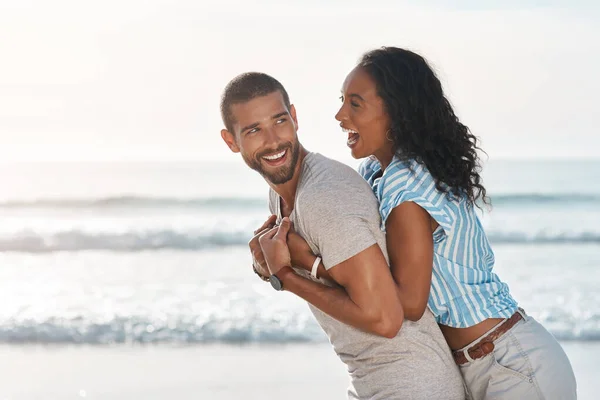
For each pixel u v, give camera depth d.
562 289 12.11
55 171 33.09
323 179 3.05
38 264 15.27
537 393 3.14
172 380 7.47
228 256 15.83
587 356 8.21
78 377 7.62
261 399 6.86
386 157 3.35
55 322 9.93
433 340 3.16
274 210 3.52
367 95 3.26
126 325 9.74
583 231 18.05
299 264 3.11
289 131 3.17
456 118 3.34
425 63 3.32
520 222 20.59
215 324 9.65
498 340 3.18
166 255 16.19
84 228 19.48
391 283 2.95
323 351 8.48
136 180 32.28
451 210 3.14
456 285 3.17
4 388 7.28
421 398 3.08
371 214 3.03
